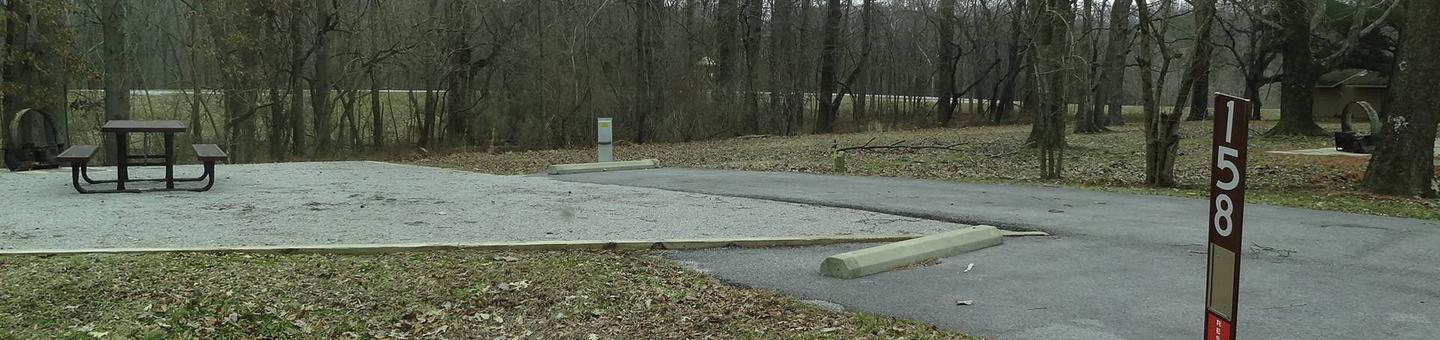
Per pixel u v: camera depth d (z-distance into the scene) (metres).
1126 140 26.45
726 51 37.44
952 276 6.61
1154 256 7.39
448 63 30.75
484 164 21.36
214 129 28.05
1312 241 8.07
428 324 5.39
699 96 35.59
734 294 6.13
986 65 51.66
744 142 31.52
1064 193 12.45
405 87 33.25
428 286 6.13
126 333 4.94
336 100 29.06
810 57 42.84
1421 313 5.46
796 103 39.44
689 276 6.64
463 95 31.86
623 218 9.60
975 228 8.06
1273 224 9.18
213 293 5.77
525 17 31.81
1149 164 13.81
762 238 8.03
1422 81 12.05
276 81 27.55
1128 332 5.08
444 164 21.47
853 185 13.71
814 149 25.09
